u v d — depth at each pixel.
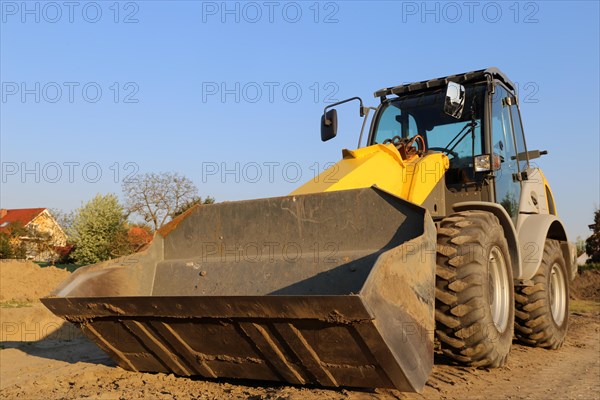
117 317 4.08
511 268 5.16
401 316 3.41
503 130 6.13
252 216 4.57
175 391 3.98
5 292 11.70
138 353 4.39
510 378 4.72
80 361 5.54
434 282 3.84
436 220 5.25
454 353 4.59
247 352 3.84
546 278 6.36
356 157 5.09
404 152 5.40
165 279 4.73
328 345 3.49
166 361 4.29
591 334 8.01
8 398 4.04
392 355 3.30
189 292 4.55
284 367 3.79
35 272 13.09
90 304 4.01
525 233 6.11
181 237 4.82
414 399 3.85
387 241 4.07
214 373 4.16
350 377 3.64
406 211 4.04
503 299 5.03
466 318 4.41
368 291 3.15
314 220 4.35
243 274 4.45
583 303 14.39
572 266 7.56
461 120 5.85
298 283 4.20
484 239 4.58
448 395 4.04
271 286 4.28
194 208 4.80
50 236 29.36
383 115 6.34
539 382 4.62
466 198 5.63
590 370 5.23
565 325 6.84
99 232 27.77
